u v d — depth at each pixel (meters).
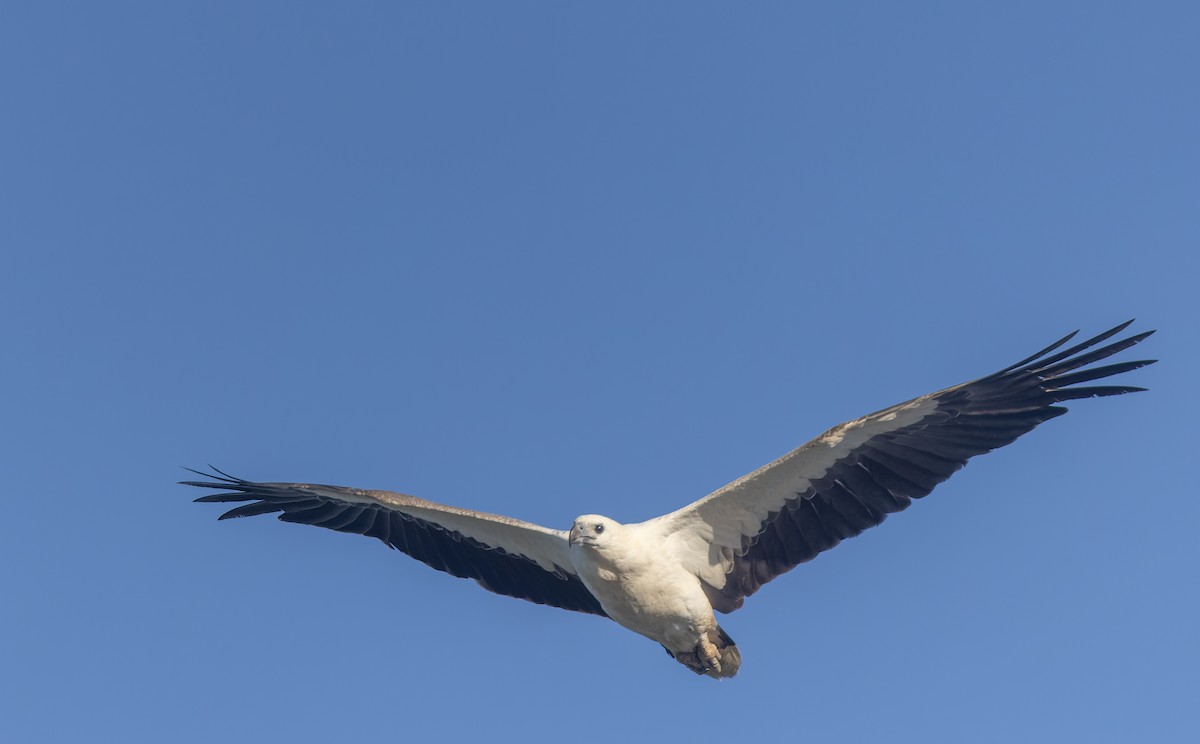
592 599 17.94
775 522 16.39
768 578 16.52
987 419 15.84
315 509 18.73
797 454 15.78
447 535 18.34
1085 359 15.60
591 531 16.16
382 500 18.08
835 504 16.20
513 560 18.16
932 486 15.88
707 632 16.39
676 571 16.30
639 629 16.61
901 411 15.60
